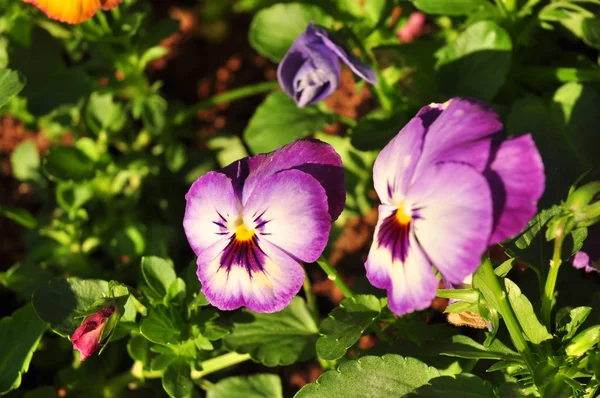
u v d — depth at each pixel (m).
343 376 0.36
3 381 0.40
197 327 0.39
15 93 0.41
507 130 0.42
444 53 0.43
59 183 0.48
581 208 0.32
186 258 0.48
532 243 0.36
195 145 0.54
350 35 0.42
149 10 0.52
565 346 0.35
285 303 0.34
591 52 0.49
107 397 0.43
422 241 0.31
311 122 0.45
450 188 0.30
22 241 0.52
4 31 0.49
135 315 0.39
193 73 0.59
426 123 0.33
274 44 0.46
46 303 0.38
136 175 0.50
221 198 0.35
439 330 0.38
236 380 0.41
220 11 0.59
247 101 0.56
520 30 0.44
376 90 0.45
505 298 0.33
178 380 0.39
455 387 0.35
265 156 0.35
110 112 0.49
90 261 0.48
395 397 0.35
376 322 0.39
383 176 0.33
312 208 0.33
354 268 0.49
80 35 0.50
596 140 0.42
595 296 0.38
